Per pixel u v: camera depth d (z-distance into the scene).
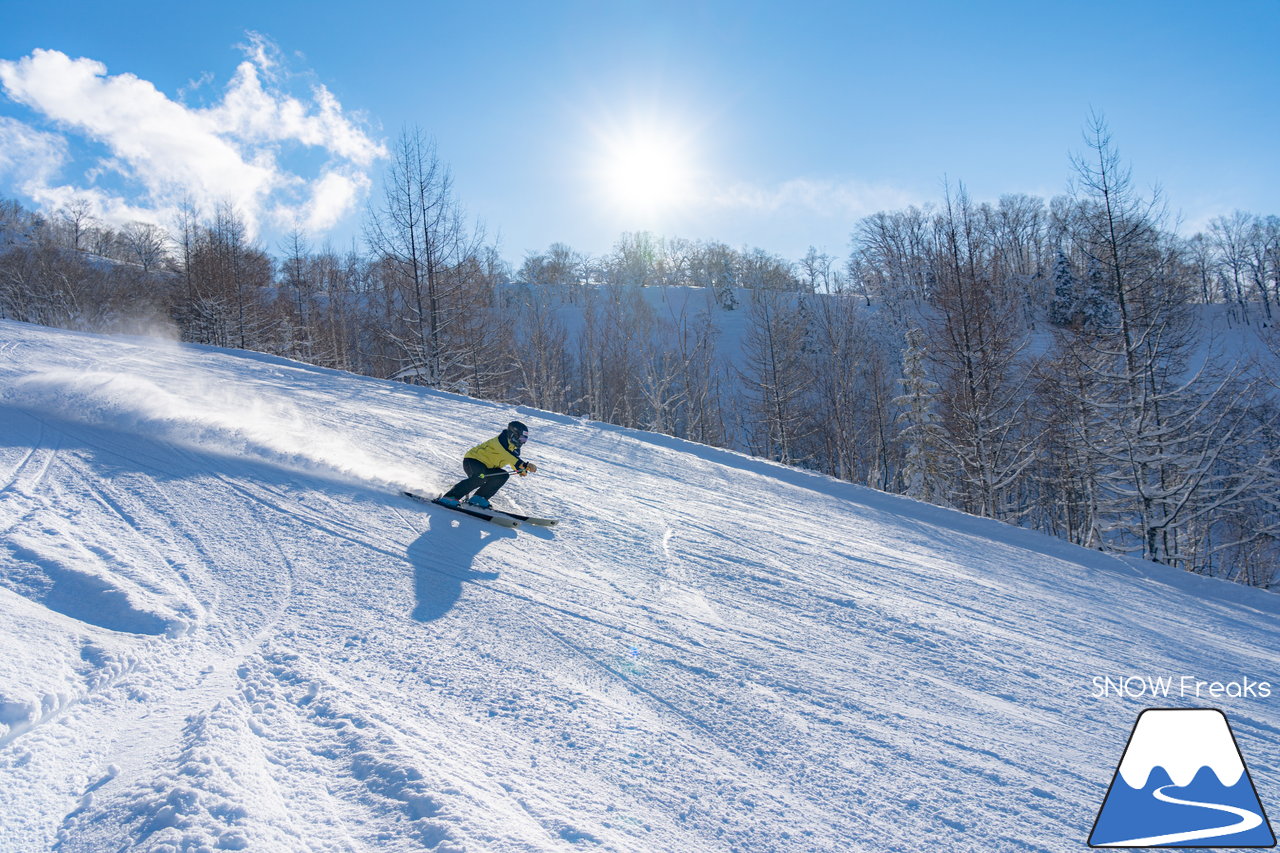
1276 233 65.00
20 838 2.28
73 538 4.99
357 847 2.44
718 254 81.81
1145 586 8.55
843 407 32.34
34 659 3.24
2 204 74.19
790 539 8.27
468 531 6.64
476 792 2.80
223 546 5.33
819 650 4.93
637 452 12.81
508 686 3.81
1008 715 4.23
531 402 34.84
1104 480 20.19
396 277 28.22
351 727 3.16
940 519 10.94
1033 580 8.06
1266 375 20.31
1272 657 6.29
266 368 17.17
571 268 80.12
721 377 47.59
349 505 6.80
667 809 2.93
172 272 45.72
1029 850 2.90
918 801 3.20
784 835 2.85
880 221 68.25
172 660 3.59
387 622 4.41
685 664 4.41
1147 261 19.36
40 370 11.59
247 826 2.44
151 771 2.70
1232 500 19.91
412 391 16.53
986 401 21.25
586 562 6.30
